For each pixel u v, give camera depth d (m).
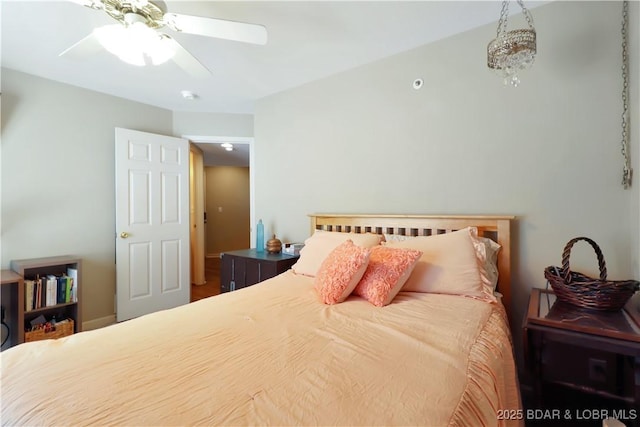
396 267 1.66
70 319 2.76
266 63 2.58
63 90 2.92
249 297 1.69
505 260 1.92
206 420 0.73
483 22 2.04
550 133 1.87
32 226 2.76
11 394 0.83
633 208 1.62
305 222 3.05
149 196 3.42
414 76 2.36
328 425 0.70
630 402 1.46
